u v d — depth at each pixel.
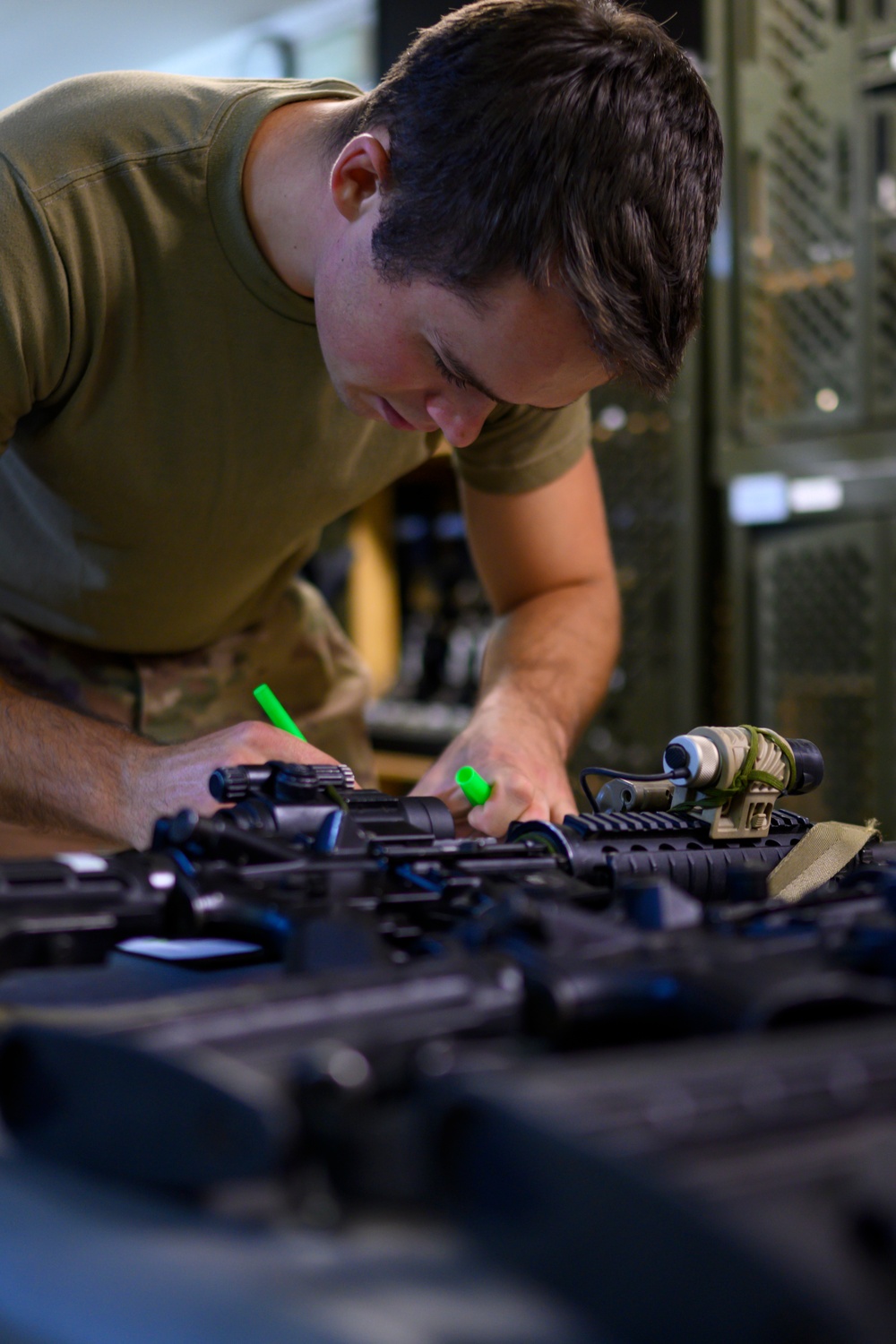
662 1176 0.27
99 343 0.98
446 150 0.73
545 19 0.74
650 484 2.11
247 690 1.38
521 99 0.71
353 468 1.17
